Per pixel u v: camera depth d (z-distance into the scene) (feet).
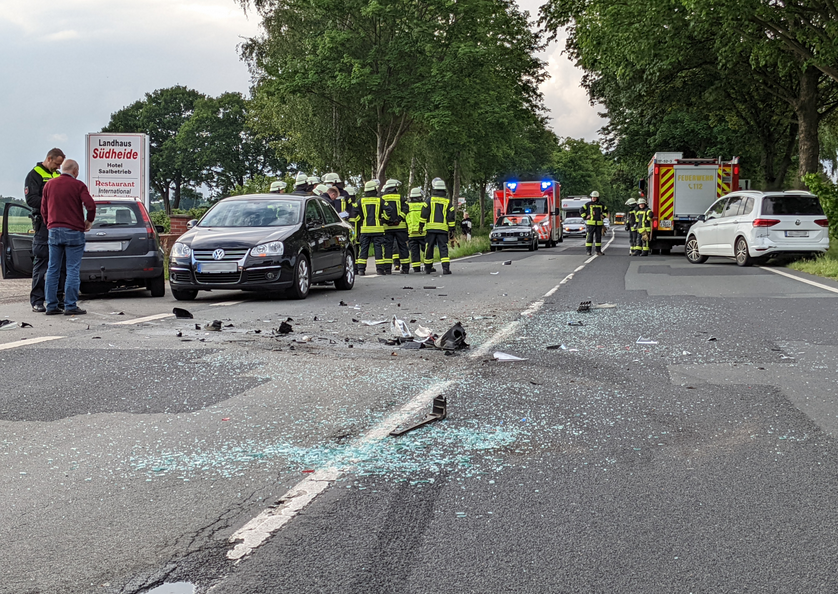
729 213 70.64
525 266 73.20
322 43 116.06
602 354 24.63
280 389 19.69
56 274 34.96
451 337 25.76
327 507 11.87
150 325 31.27
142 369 22.18
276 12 126.41
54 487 12.76
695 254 76.64
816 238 64.69
